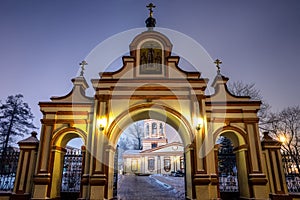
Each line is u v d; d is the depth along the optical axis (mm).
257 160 10477
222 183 12914
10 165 11359
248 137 10875
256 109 11352
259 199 9844
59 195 11242
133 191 15438
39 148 10641
